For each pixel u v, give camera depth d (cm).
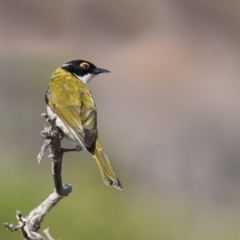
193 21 3105
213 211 1975
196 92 2741
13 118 1997
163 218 1689
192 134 2445
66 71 1027
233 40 3094
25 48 2694
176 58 2925
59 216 1476
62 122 915
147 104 2627
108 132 2369
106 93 2650
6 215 1480
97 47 2902
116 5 2958
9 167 1733
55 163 775
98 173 1684
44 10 2877
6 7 2828
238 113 2620
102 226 1500
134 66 2845
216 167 2284
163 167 2244
